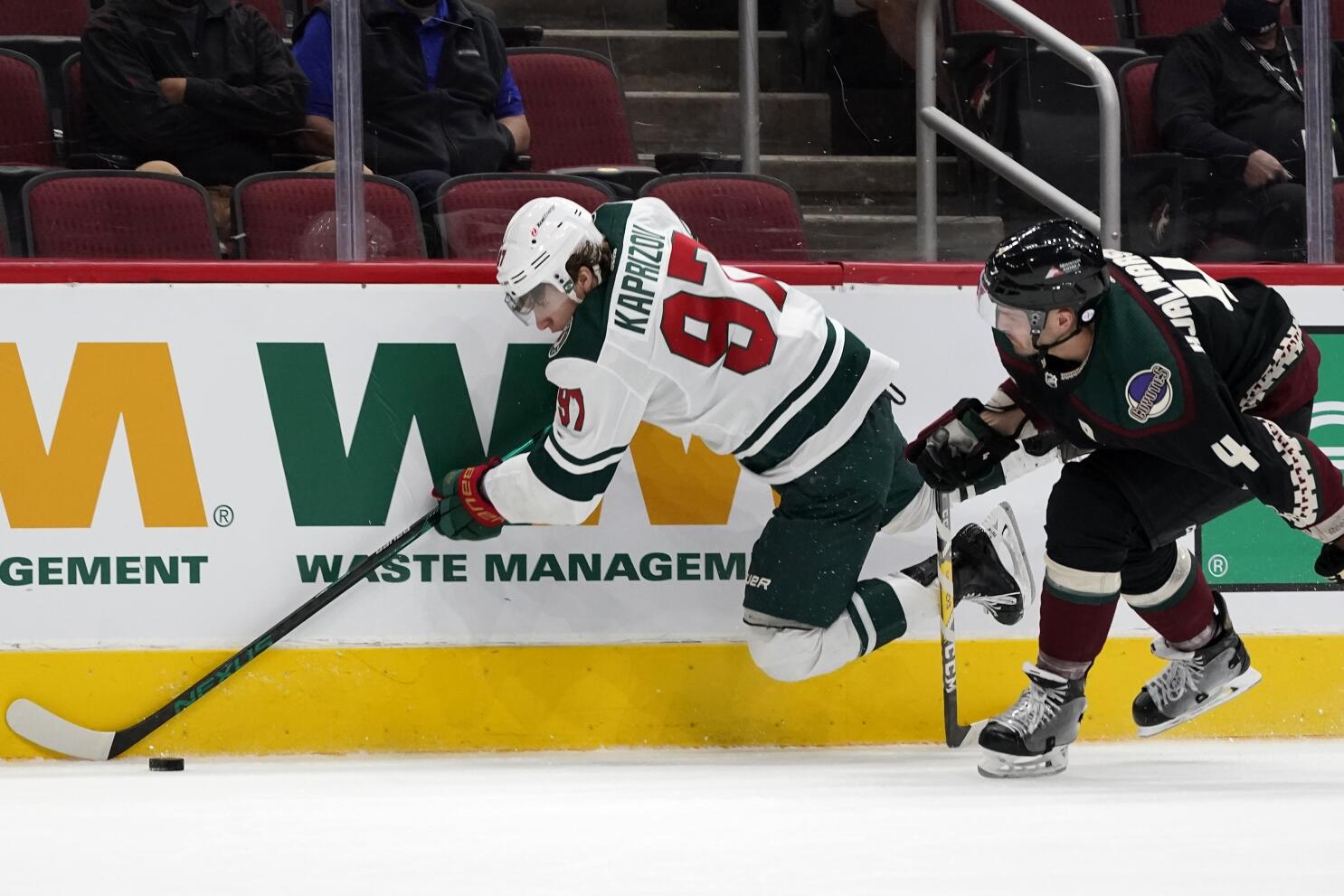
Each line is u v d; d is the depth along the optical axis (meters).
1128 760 12.72
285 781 11.26
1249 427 10.41
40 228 13.20
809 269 13.55
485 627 13.20
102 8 13.93
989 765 11.50
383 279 13.02
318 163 14.08
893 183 14.95
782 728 13.63
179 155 13.89
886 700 13.79
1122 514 11.17
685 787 10.89
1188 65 15.05
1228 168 15.02
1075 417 10.87
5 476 12.62
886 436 12.77
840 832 8.72
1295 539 14.20
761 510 13.55
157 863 7.73
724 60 15.18
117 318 12.68
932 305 13.74
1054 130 14.95
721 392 12.25
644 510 13.40
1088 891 7.01
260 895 6.91
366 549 13.07
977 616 13.90
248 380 12.87
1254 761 12.63
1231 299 11.12
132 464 12.75
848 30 14.94
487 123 14.49
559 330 12.16
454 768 12.14
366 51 13.91
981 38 14.91
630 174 14.93
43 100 14.10
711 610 13.52
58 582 12.71
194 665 12.88
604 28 15.39
